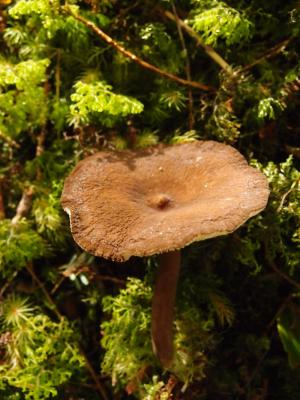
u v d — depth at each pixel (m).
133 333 0.20
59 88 0.22
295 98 0.21
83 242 0.17
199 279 0.21
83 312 0.22
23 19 0.22
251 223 0.20
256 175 0.18
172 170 0.19
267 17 0.21
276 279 0.21
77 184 0.18
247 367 0.21
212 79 0.22
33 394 0.20
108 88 0.22
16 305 0.21
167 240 0.16
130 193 0.19
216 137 0.21
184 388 0.20
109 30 0.22
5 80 0.21
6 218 0.23
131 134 0.22
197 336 0.20
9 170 0.23
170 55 0.22
